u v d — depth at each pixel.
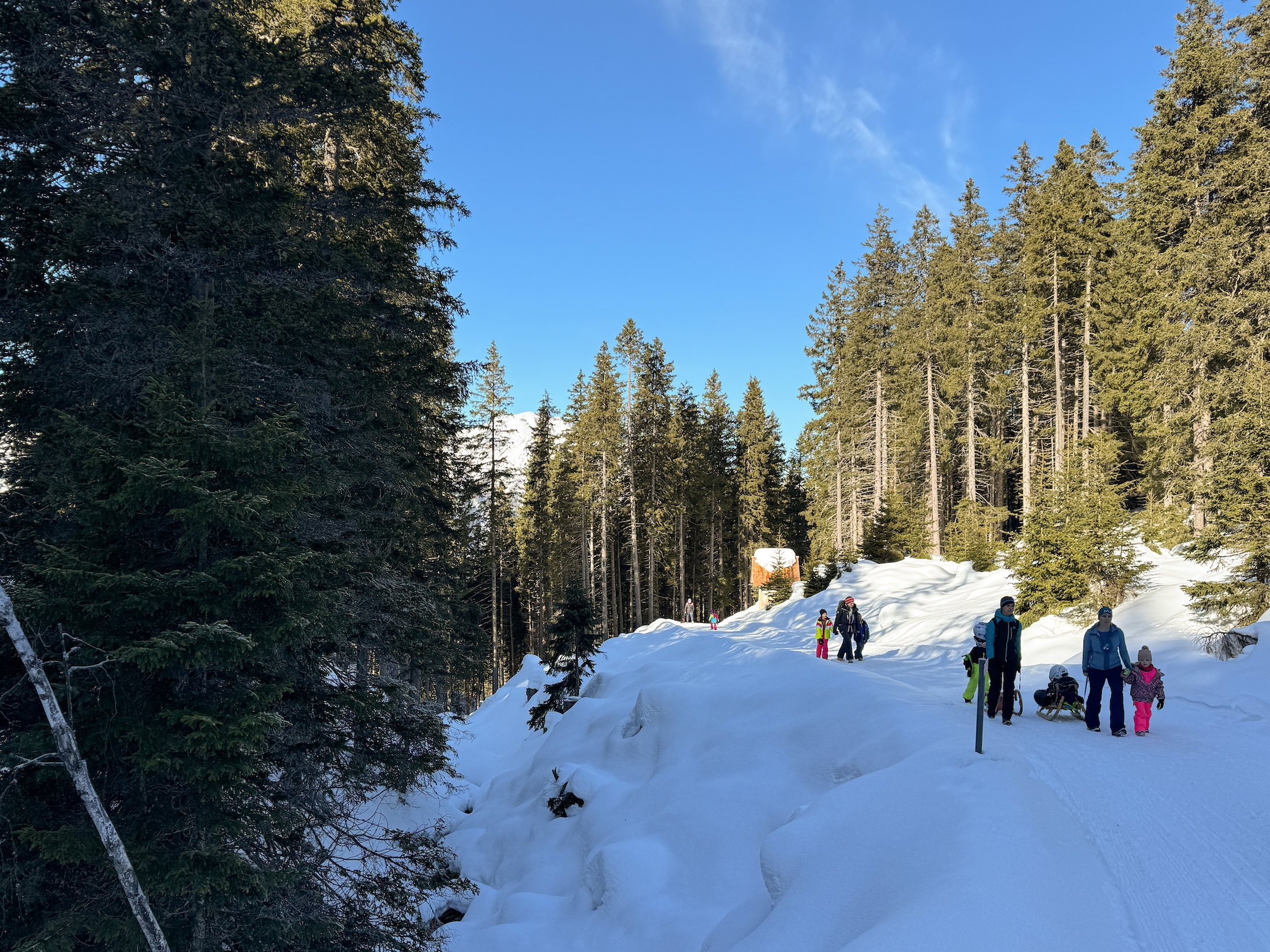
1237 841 5.80
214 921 6.82
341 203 10.73
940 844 5.85
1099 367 34.50
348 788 9.23
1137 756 7.99
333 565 8.16
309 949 7.54
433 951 9.54
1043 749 8.27
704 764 11.53
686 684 14.35
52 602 5.97
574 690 21.22
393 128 15.12
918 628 23.38
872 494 53.66
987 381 43.81
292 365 9.03
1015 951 4.33
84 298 7.33
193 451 6.65
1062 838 5.73
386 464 11.30
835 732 10.66
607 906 9.16
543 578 52.66
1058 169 38.03
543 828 13.19
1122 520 17.42
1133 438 33.84
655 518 49.09
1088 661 9.37
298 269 9.55
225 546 7.38
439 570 16.89
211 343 7.25
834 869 6.37
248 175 8.48
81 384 7.70
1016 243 46.34
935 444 44.59
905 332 46.97
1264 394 15.20
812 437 54.69
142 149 8.12
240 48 8.48
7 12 7.35
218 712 6.59
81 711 6.43
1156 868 5.41
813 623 29.38
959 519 41.28
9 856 6.55
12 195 7.50
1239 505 13.56
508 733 26.81
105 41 7.83
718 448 55.53
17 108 7.43
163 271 8.03
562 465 51.28
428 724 9.98
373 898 8.93
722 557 56.69
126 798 6.93
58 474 6.77
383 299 11.54
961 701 11.38
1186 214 25.34
